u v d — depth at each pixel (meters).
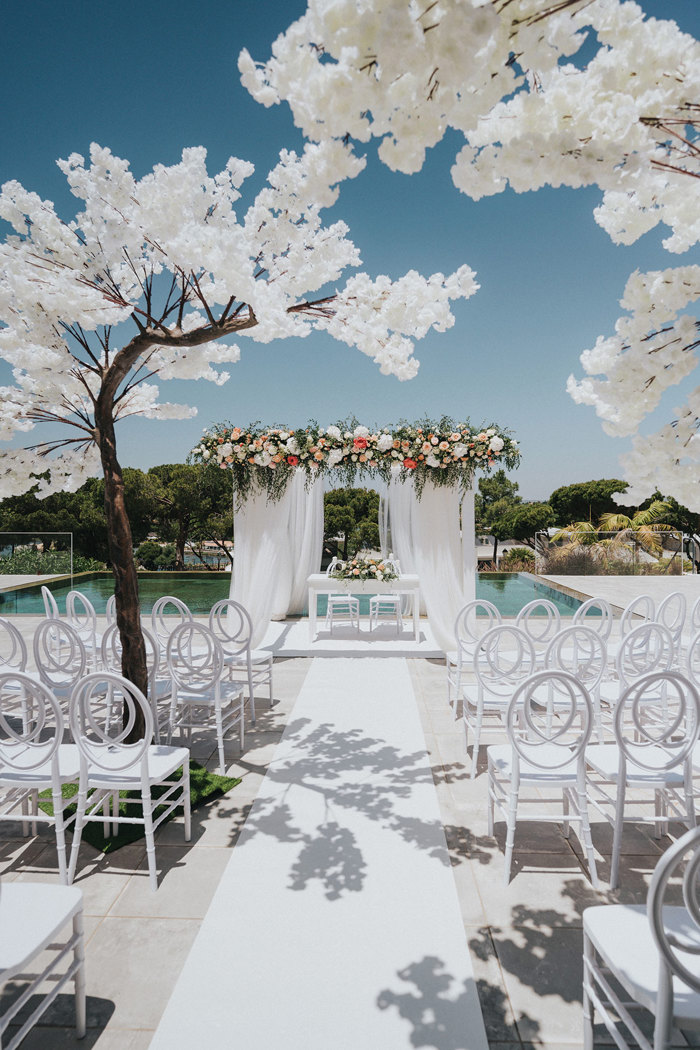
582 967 2.18
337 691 5.65
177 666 4.73
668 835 3.10
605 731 4.48
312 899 2.58
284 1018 1.94
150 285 3.41
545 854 2.94
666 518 19.11
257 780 3.75
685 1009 1.42
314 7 1.07
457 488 7.07
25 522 18.25
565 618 9.47
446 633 7.01
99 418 3.67
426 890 2.64
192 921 2.44
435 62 1.05
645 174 1.23
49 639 5.02
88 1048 1.84
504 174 1.30
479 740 4.16
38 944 1.62
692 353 1.44
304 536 9.69
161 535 18.42
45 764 2.77
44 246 3.29
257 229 3.17
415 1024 1.92
